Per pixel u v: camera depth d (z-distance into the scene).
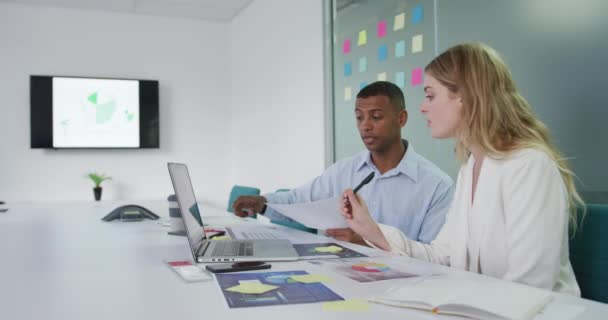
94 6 4.78
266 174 4.55
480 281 0.99
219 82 5.38
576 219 1.20
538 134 1.25
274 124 4.36
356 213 1.48
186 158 5.23
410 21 2.69
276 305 0.83
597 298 1.13
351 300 0.85
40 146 4.64
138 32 5.04
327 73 3.49
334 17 3.45
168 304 0.84
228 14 5.19
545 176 1.14
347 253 1.36
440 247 1.40
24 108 4.64
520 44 2.05
